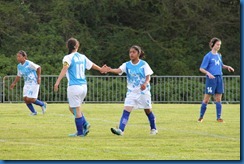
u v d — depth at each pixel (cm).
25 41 10412
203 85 8781
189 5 10981
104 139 3834
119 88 8731
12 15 10412
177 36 11100
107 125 4691
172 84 8775
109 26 11044
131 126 4588
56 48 10369
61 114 5700
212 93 4959
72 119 5147
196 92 8762
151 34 11006
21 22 10475
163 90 8762
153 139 3850
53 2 10794
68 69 3919
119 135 4012
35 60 10025
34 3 10912
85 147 3503
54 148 3456
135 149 3450
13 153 3300
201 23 11106
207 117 5453
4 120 5053
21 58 5575
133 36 10875
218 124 4800
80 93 3925
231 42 11219
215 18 11138
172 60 10706
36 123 4800
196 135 4069
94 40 10738
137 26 11219
